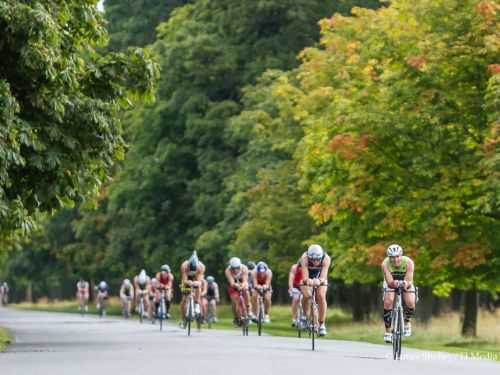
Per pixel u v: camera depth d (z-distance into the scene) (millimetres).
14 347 62000
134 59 65500
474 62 85812
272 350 56000
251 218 131000
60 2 61188
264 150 131625
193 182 150625
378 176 90562
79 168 63094
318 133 96938
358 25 105188
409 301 50031
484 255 84625
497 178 79750
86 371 39688
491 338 84000
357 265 97812
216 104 152250
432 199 86250
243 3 151000
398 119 86875
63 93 61562
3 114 56281
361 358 50469
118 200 162375
